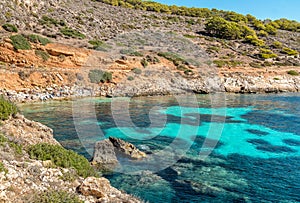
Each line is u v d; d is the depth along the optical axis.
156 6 90.88
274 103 32.06
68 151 9.52
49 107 24.36
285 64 57.88
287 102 33.00
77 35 43.56
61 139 15.30
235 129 19.48
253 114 25.16
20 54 31.30
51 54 33.56
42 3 54.47
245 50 64.69
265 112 26.22
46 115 21.28
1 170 6.47
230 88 41.53
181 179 10.86
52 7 56.38
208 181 10.83
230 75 45.62
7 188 6.02
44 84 29.83
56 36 39.97
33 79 29.47
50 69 31.86
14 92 27.03
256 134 18.28
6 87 27.33
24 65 31.19
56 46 34.94
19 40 31.86
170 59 27.33
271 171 12.09
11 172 6.58
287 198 9.77
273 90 43.59
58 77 30.97
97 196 7.03
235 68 49.78
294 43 81.44
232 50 61.97
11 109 11.52
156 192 9.67
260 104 31.27
